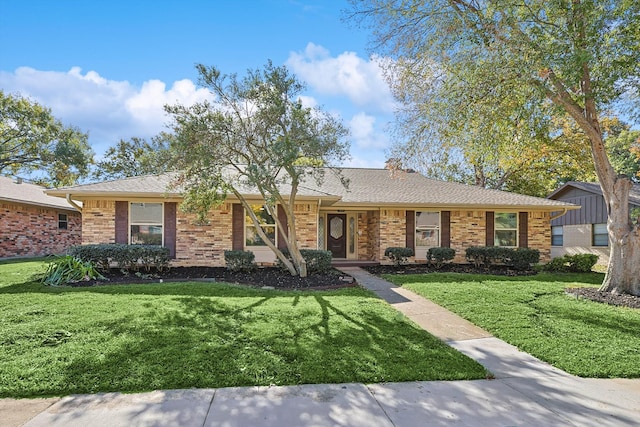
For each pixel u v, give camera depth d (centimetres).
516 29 765
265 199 927
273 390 380
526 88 839
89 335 517
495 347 534
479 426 317
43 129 2662
